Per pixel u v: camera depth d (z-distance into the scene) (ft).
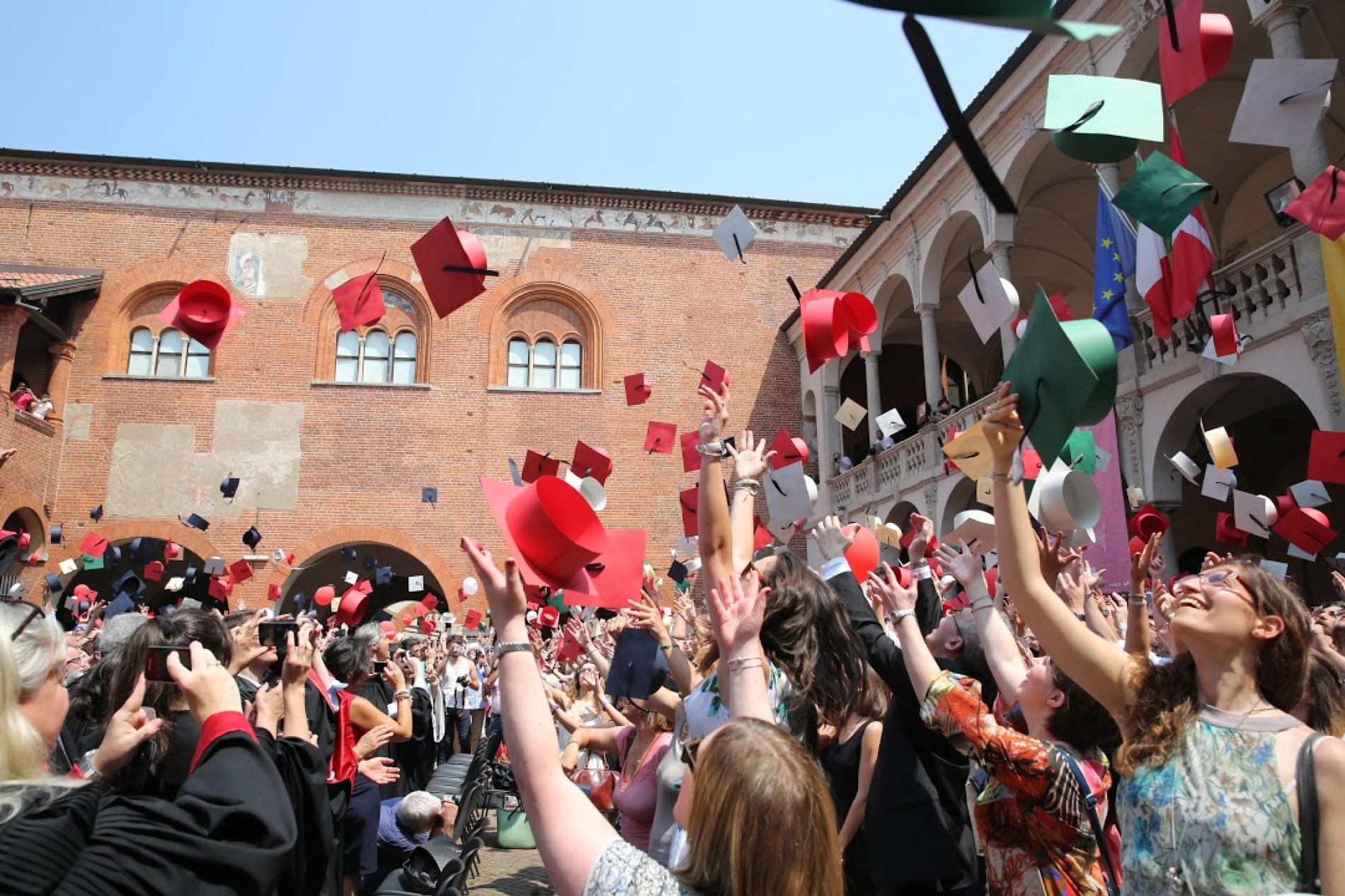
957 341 91.04
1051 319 8.59
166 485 75.15
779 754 6.47
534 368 81.92
